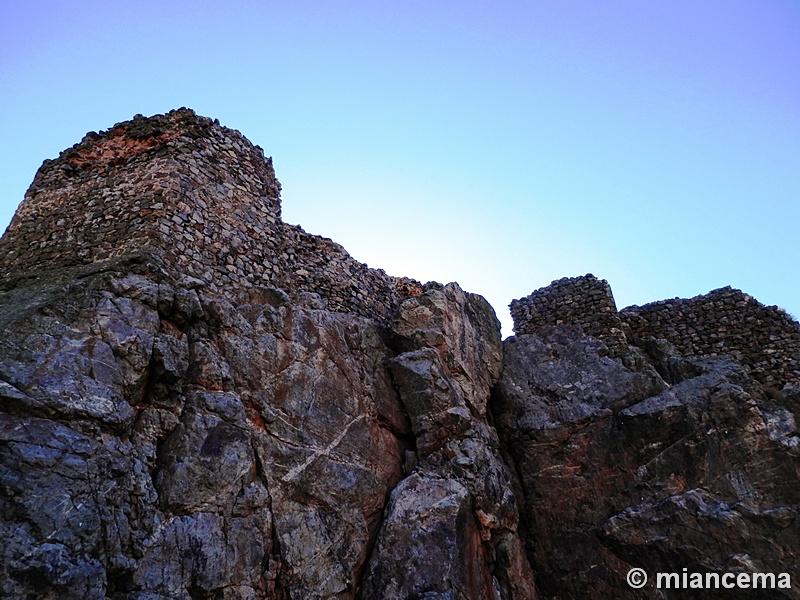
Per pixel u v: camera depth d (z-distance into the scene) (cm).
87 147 1577
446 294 1792
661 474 1509
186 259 1355
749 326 1788
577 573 1469
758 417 1505
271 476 1170
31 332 969
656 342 1828
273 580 1098
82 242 1376
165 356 1084
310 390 1336
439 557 1252
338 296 1711
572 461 1614
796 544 1335
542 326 1972
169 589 941
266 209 1636
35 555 801
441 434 1487
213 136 1586
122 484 948
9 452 851
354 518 1273
